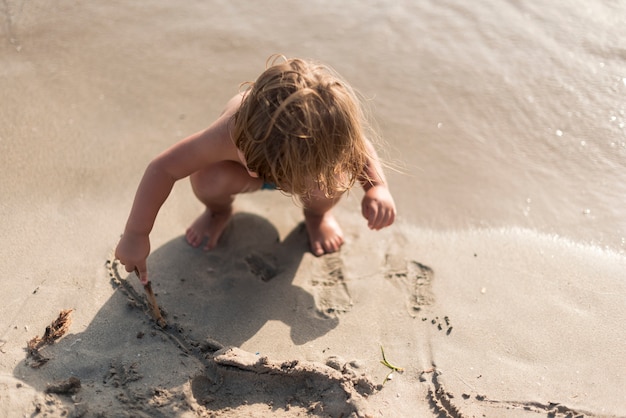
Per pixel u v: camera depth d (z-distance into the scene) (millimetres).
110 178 3275
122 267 2826
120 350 2479
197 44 4098
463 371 2486
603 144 3416
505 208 3184
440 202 3232
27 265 2803
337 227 3104
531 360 2523
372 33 4152
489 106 3670
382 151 3432
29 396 2271
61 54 3984
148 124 3594
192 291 2791
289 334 2635
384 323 2684
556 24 4098
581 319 2666
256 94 2201
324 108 2152
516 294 2787
